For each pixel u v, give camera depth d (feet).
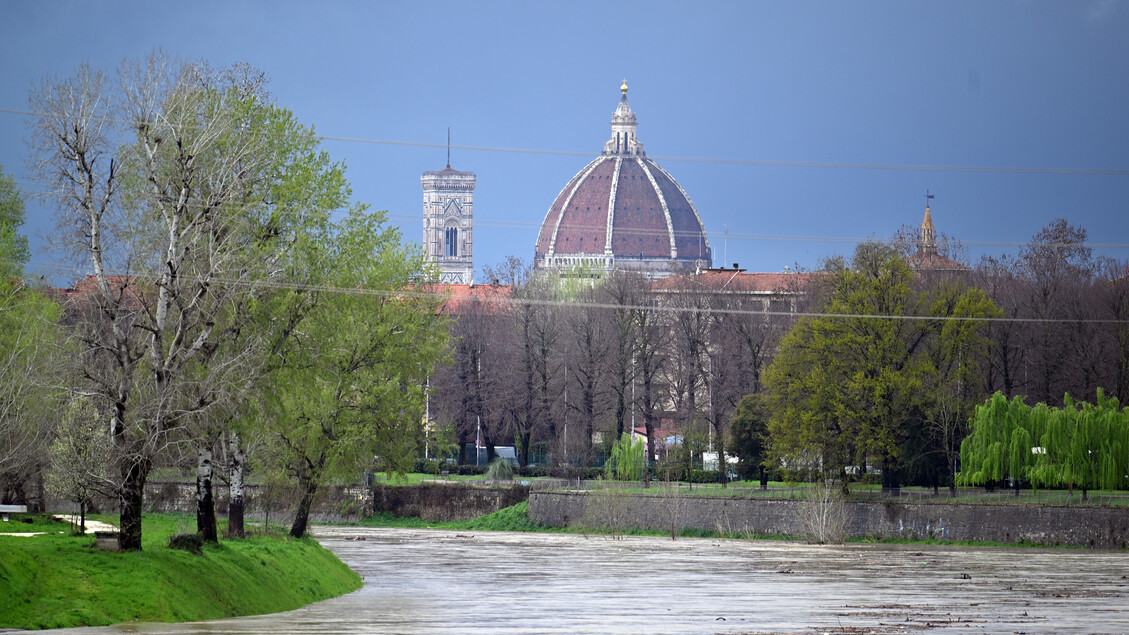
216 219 391.45
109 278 388.98
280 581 459.73
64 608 333.21
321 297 450.71
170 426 377.71
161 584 361.71
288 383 436.35
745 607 499.92
